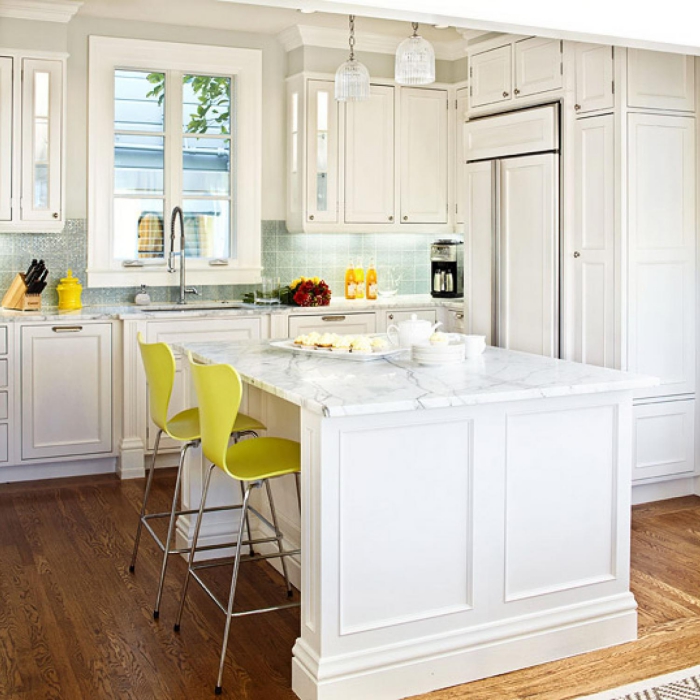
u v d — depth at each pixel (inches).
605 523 125.4
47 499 195.8
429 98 255.9
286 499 150.3
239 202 247.6
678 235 188.9
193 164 243.8
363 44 245.3
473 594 116.0
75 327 208.4
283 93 251.1
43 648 123.8
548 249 195.6
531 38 199.0
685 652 123.1
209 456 122.2
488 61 212.8
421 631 113.2
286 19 231.1
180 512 140.3
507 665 117.8
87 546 165.5
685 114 187.8
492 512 116.6
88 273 231.9
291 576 147.1
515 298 206.1
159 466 224.4
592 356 189.3
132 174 237.0
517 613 119.4
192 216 244.8
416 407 107.6
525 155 201.0
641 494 193.0
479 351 144.6
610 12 143.9
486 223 213.6
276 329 228.8
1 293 223.5
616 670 118.0
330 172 245.3
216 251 248.7
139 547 164.9
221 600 140.6
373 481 109.3
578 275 191.8
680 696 110.7
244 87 244.5
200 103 242.4
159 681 114.6
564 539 122.4
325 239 261.0
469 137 218.5
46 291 228.2
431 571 113.8
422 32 240.8
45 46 211.9
